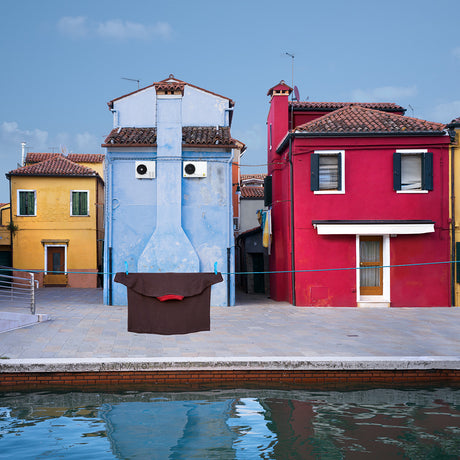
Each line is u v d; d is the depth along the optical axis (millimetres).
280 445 6590
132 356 9641
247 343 11039
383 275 17891
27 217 29109
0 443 6633
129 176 18422
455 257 17688
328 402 8281
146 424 7320
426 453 6328
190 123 20156
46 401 8312
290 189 18094
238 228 30797
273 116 21016
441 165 17750
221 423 7348
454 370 9453
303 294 17844
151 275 7930
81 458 6180
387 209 17719
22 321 12938
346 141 17766
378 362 9344
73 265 29281
